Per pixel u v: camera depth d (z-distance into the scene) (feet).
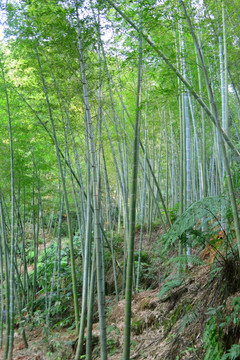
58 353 17.04
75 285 19.04
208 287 11.48
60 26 13.55
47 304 25.30
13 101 21.63
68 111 18.04
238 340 9.00
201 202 11.56
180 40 16.74
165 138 36.99
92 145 12.51
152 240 30.01
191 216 11.28
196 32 17.20
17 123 23.02
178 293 13.56
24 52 18.15
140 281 22.74
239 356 8.65
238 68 19.24
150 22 11.21
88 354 13.24
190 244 12.07
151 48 11.14
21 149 24.03
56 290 26.68
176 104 25.34
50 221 47.73
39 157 25.72
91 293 13.79
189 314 11.16
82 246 21.80
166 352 11.42
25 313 25.90
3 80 19.98
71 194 37.35
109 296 24.07
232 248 10.44
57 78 17.33
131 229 10.16
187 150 17.93
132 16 11.59
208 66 19.22
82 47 13.70
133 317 15.90
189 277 13.33
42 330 21.88
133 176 10.32
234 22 16.62
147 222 35.91
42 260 34.83
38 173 27.86
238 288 9.91
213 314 9.96
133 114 28.43
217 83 21.90
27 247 36.65
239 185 12.08
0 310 24.16
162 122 33.30
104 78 16.30
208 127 29.01
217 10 15.42
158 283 19.89
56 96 18.21
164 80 13.58
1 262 23.31
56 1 13.28
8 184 25.50
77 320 18.70
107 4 12.51
